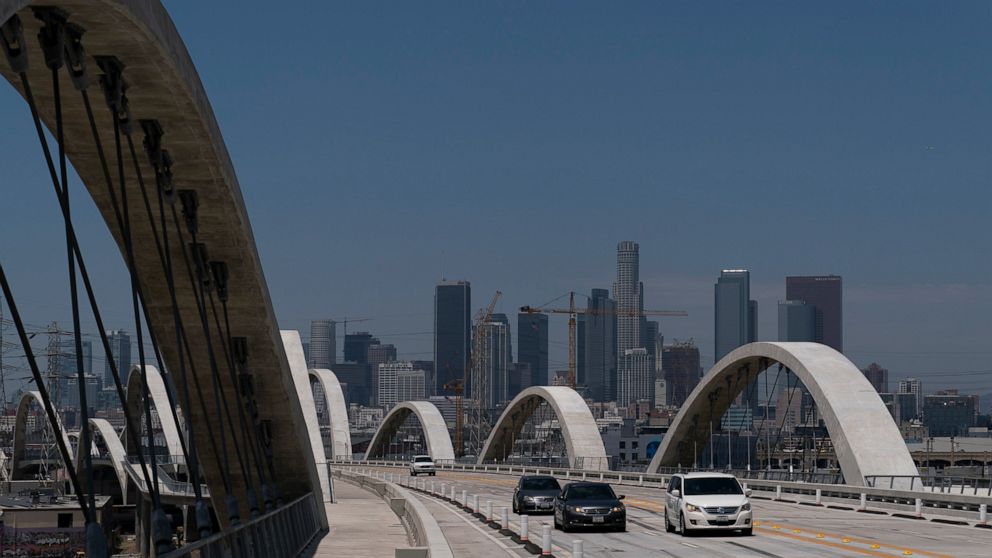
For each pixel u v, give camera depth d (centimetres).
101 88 2408
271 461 4788
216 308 3816
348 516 6144
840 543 3916
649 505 6406
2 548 10125
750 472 8238
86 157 2814
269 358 4175
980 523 4706
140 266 3478
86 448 1719
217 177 3008
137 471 12000
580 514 4459
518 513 5644
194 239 3234
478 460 15112
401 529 5194
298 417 4803
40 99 2466
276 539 3189
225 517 4900
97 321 2100
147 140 2708
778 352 8269
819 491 6456
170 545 2116
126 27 2161
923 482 6775
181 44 2464
